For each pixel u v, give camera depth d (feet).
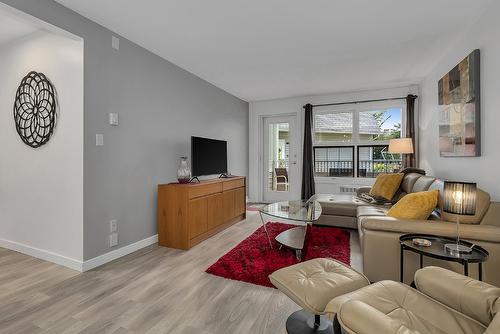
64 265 8.31
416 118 15.14
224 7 7.52
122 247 9.29
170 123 11.72
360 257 9.02
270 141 19.95
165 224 10.27
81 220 7.98
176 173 11.98
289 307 6.10
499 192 7.16
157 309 6.00
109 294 6.64
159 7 7.51
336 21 8.32
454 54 10.07
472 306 3.60
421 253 5.37
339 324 3.62
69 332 5.20
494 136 7.34
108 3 7.30
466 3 7.38
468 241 5.97
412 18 8.16
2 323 5.48
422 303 3.90
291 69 12.69
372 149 16.81
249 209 17.54
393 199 12.29
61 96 8.35
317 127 18.16
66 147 8.25
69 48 8.15
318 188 18.06
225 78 14.14
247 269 7.96
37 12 6.79
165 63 11.42
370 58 11.37
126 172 9.46
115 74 9.02
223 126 16.51
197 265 8.46
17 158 9.48
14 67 9.53
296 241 9.77
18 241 9.54
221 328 5.35
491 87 7.45
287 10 7.68
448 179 10.60
